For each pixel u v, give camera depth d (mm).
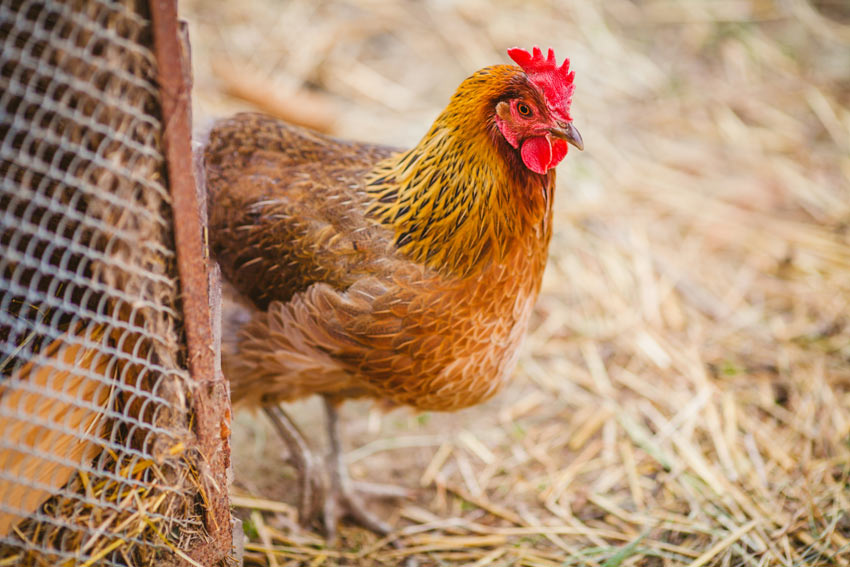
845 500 3330
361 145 3355
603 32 6453
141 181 1886
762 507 3369
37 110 1908
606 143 5586
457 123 2699
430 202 2734
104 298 1993
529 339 4438
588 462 3756
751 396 3982
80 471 2141
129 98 1831
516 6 6668
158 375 2092
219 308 2361
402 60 6227
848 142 5586
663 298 4617
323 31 6312
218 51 5973
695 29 6570
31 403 1973
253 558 3252
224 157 3160
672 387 4094
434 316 2742
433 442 3928
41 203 1904
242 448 3844
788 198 5219
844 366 4094
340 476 3488
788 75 6160
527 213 2775
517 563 3252
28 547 2029
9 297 2227
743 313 4492
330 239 2857
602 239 4977
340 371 3000
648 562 3197
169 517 2189
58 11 1727
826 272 4688
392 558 3328
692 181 5352
